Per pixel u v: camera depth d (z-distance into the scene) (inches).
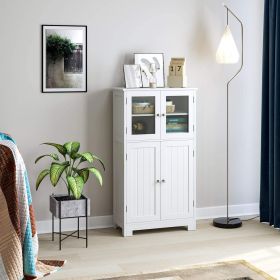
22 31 193.5
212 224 211.6
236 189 226.2
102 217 208.1
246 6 221.5
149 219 197.3
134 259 168.9
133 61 207.2
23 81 195.2
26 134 197.0
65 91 200.2
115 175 203.9
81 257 171.2
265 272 156.1
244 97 224.2
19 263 112.5
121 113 194.4
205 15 215.8
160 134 196.4
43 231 200.4
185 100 199.3
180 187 200.5
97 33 202.4
